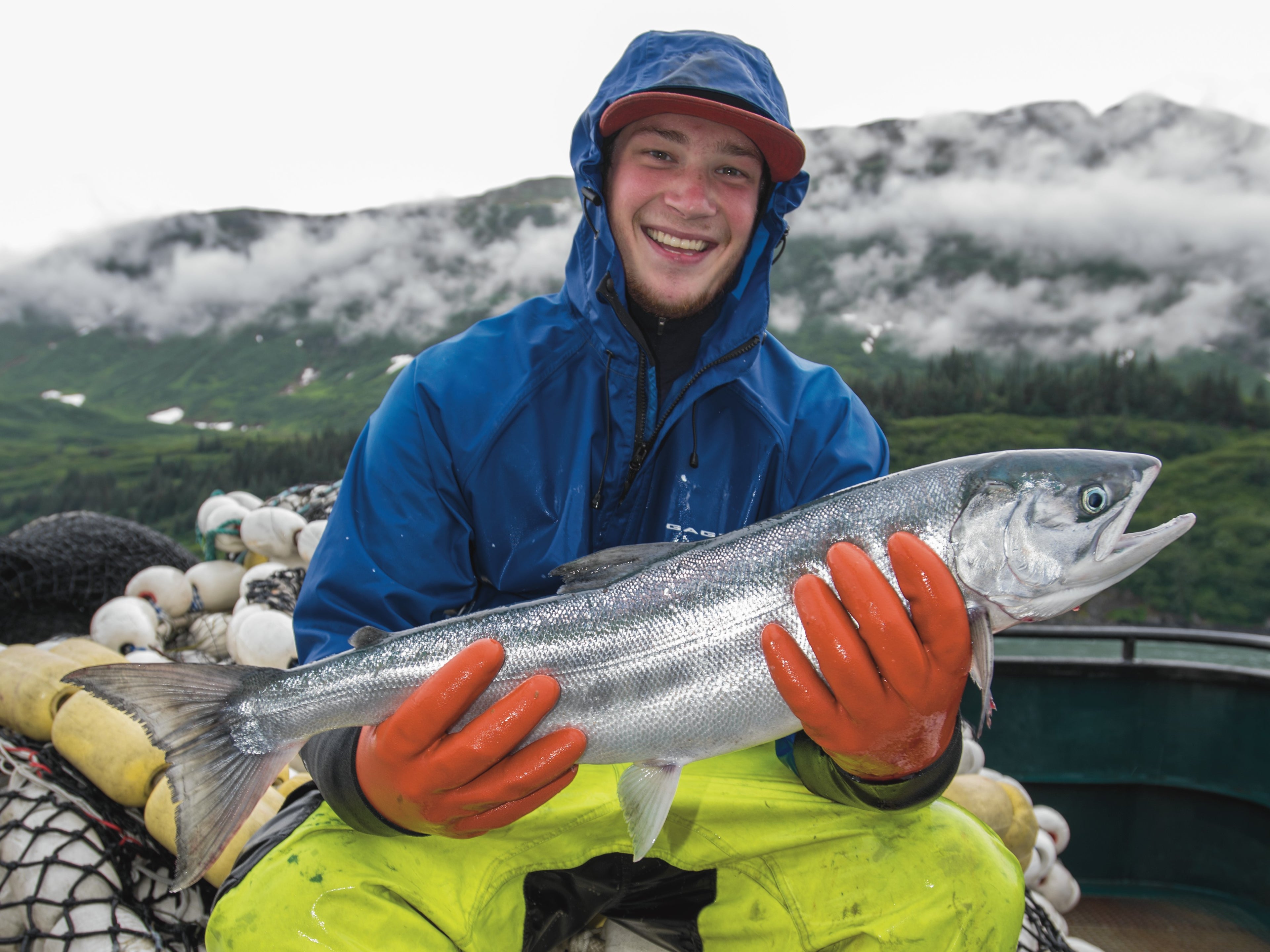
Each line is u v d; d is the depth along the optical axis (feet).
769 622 2.19
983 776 3.37
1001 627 2.26
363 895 2.08
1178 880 4.17
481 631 2.21
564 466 2.61
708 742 2.20
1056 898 3.58
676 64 2.65
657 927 2.43
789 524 2.25
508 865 2.27
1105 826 4.28
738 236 2.65
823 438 2.75
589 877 2.35
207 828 2.15
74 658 3.43
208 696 2.20
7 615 4.66
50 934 2.55
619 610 2.22
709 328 2.78
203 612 4.79
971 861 2.24
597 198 2.73
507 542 2.59
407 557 2.47
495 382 2.63
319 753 2.20
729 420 2.72
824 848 2.29
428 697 1.98
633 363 2.61
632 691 2.19
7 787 2.99
